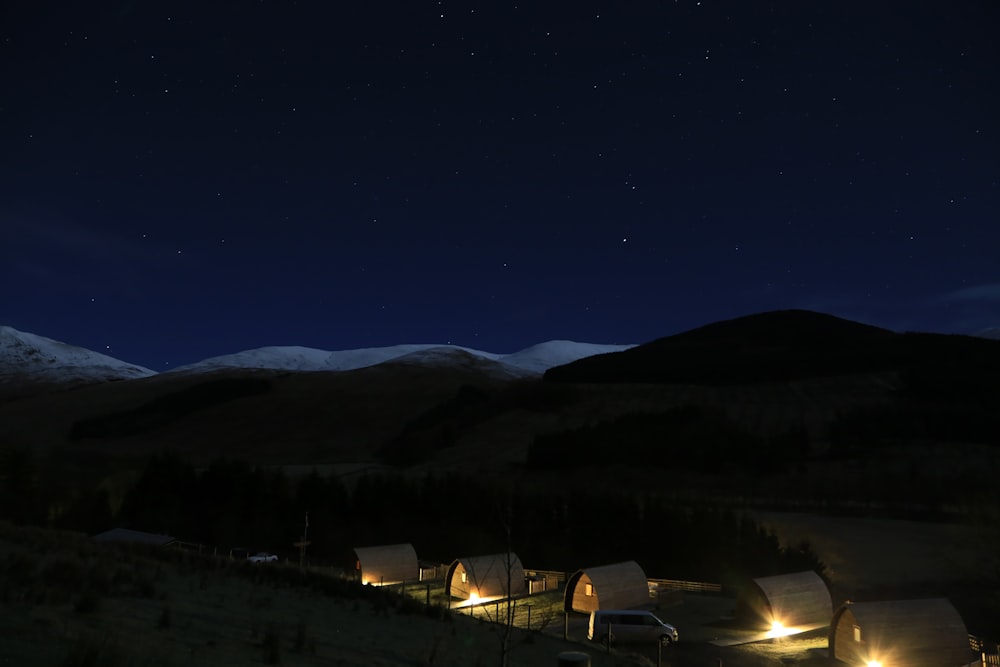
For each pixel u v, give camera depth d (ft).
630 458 383.04
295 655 48.91
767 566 173.17
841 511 267.59
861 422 427.33
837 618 97.40
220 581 84.89
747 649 103.35
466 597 140.46
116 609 52.75
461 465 431.43
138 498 243.81
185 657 40.42
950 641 93.50
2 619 40.68
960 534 207.72
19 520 229.25
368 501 238.68
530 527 214.28
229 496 242.99
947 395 469.16
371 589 97.25
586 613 129.18
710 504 258.57
